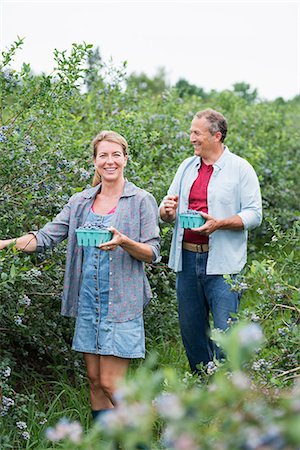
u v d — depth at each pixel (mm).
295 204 9047
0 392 3811
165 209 4500
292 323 3824
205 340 4730
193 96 10289
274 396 2260
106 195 4008
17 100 4805
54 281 4523
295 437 1421
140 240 3912
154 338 5414
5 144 4309
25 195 4480
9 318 4316
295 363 3648
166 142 7434
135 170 5801
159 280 5691
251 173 4512
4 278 3576
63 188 4742
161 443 2668
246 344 1768
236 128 9945
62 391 4305
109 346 3789
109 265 3822
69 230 3982
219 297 4441
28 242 3949
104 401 4031
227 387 1739
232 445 1593
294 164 9797
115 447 3486
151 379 1761
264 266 3898
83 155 5285
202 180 4539
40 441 3889
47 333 4652
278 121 10672
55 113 4750
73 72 4660
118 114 7031
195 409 1684
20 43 4473
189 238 4523
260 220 4492
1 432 3805
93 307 3861
